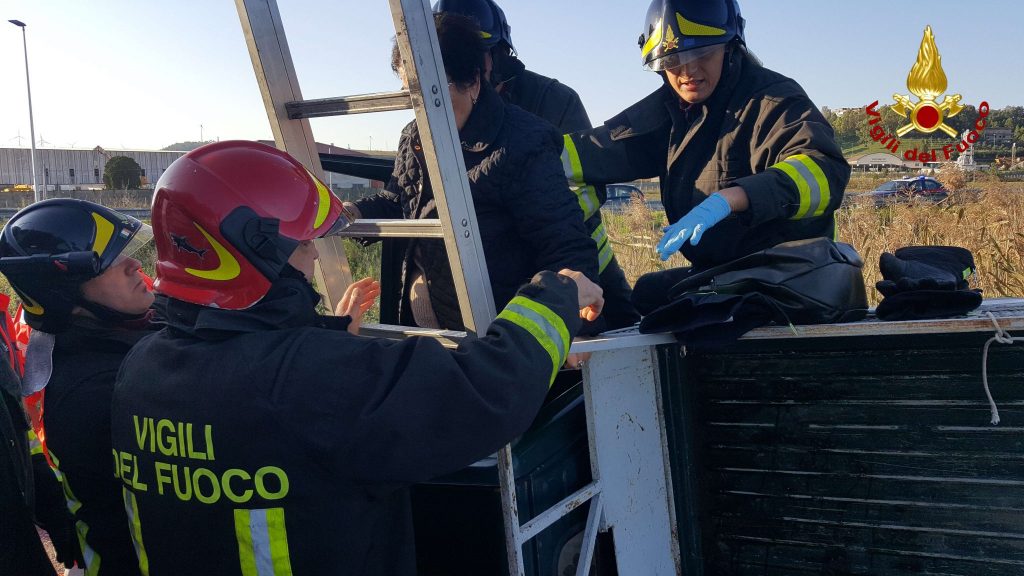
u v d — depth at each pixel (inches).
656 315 81.1
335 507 55.1
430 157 67.6
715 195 80.5
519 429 57.1
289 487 54.3
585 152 107.4
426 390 54.1
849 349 83.3
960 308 78.8
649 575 83.8
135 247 79.9
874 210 280.8
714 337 80.0
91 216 77.3
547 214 81.0
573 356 74.4
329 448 53.2
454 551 72.2
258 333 57.8
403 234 74.5
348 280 95.3
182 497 57.4
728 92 97.9
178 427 57.1
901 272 86.4
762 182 81.4
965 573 81.2
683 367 89.5
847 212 282.2
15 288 75.0
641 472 83.6
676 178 105.0
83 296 76.1
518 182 80.9
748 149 96.3
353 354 55.9
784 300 80.4
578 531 79.7
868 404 83.4
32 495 79.0
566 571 77.9
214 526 56.4
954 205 261.1
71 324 76.8
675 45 94.2
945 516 81.5
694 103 100.2
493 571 70.6
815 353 84.7
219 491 55.5
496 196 81.8
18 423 78.1
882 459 83.4
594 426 76.2
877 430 83.4
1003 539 79.6
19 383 78.0
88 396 71.3
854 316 83.7
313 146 88.7
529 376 57.8
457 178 68.9
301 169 63.8
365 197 101.6
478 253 70.6
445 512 72.0
